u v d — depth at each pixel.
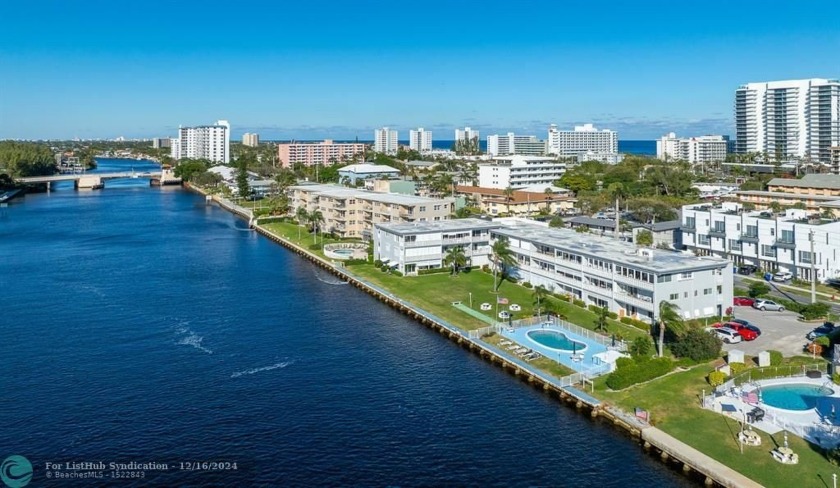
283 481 61.84
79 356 94.88
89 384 84.38
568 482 61.25
